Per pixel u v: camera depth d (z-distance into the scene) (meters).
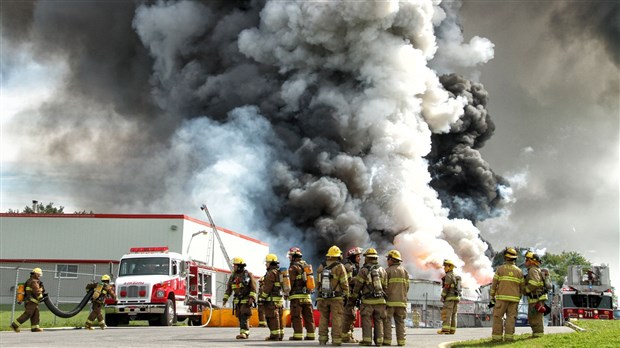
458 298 20.70
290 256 16.67
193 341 15.96
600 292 37.75
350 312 15.45
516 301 15.30
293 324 16.41
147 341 15.93
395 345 15.03
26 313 21.59
